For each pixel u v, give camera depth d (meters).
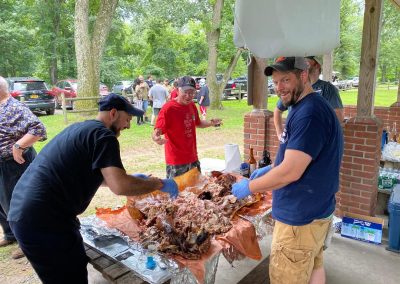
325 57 6.43
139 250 1.91
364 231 3.28
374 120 3.40
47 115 12.41
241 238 1.99
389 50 27.98
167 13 16.97
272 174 1.71
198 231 1.91
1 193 3.03
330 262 2.93
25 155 3.01
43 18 22.09
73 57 24.42
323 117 1.66
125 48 28.55
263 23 1.67
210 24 15.51
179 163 3.40
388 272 2.78
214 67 14.92
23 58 21.78
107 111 1.80
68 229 1.79
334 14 1.84
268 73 1.79
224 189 2.42
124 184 1.64
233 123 11.14
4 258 3.07
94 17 19.69
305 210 1.77
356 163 3.55
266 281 2.62
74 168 1.69
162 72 27.80
